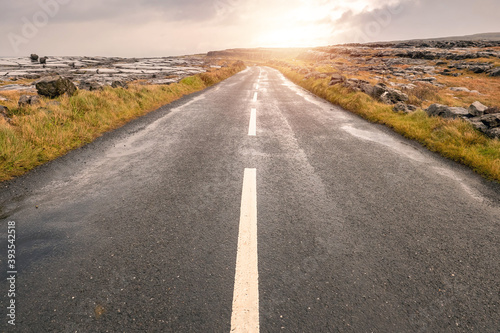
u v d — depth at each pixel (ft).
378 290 5.97
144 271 6.46
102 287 5.98
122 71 113.39
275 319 5.23
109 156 15.08
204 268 6.55
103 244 7.48
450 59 190.90
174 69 130.41
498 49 225.76
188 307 5.48
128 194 10.52
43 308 5.45
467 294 5.92
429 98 55.47
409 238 7.89
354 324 5.17
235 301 5.62
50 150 15.29
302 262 6.79
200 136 19.30
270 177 12.18
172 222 8.54
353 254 7.13
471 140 16.53
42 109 21.70
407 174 12.78
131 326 5.09
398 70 138.72
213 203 9.76
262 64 284.41
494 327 5.18
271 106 33.73
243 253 7.08
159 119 25.13
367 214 9.15
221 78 82.28
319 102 38.47
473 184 11.80
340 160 14.61
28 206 9.62
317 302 5.63
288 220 8.69
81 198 10.22
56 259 6.88
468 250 7.41
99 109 24.56
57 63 158.51
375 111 27.61
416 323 5.22
